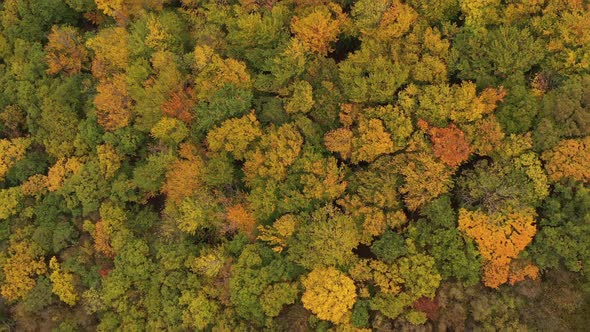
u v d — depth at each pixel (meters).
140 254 40.97
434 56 38.38
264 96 41.81
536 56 37.00
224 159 40.47
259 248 39.12
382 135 37.56
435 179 36.72
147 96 41.38
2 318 43.41
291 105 39.47
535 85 36.81
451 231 36.09
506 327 34.47
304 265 37.41
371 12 38.62
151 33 42.28
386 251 36.59
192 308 38.59
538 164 35.62
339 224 37.31
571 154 34.62
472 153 37.34
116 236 41.78
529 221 35.03
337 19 40.91
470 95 36.47
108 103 41.84
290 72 40.19
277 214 39.72
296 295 37.59
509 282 35.34
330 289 36.25
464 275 35.66
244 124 39.41
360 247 39.44
